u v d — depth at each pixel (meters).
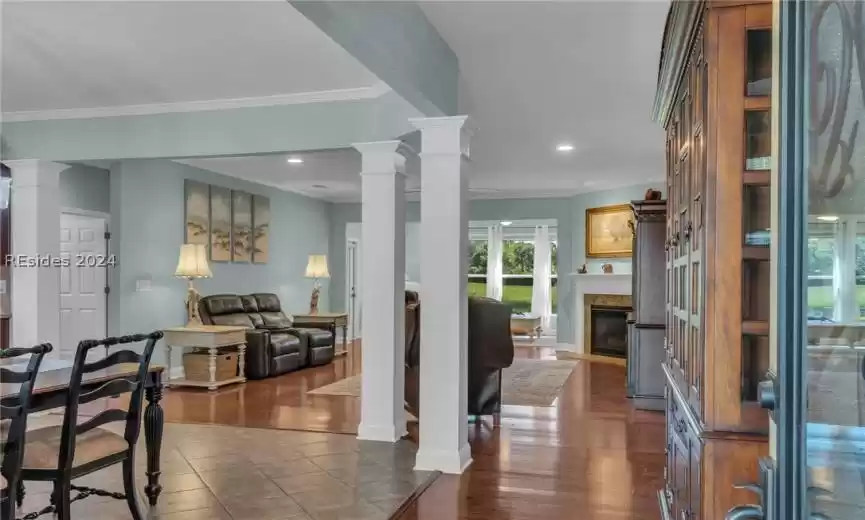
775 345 0.92
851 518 0.79
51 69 3.94
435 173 3.85
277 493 3.50
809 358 0.84
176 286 7.45
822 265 0.83
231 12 3.06
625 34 3.30
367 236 4.55
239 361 7.14
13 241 5.20
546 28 3.23
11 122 5.16
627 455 4.25
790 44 0.86
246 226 8.71
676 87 2.48
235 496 3.45
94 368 2.68
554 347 10.41
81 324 6.91
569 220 10.28
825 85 0.80
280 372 7.62
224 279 8.27
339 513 3.22
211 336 6.66
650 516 3.19
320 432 4.83
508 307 5.08
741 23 1.72
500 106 4.72
